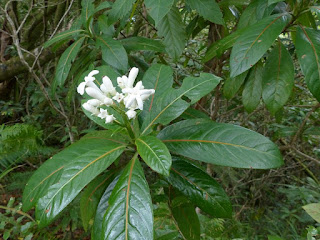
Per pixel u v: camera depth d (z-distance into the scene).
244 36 0.44
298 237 0.90
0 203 1.08
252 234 1.00
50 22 1.34
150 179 1.07
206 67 0.74
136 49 0.57
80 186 0.32
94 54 0.64
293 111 1.01
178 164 0.43
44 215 0.32
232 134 0.37
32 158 1.12
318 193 0.95
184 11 0.74
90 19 0.55
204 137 0.38
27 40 1.30
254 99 0.57
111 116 0.37
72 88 0.65
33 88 1.28
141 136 0.35
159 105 0.40
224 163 0.35
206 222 0.65
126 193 0.32
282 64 0.50
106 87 0.37
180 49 0.57
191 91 0.39
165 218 0.54
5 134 0.78
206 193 0.41
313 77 0.41
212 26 0.73
